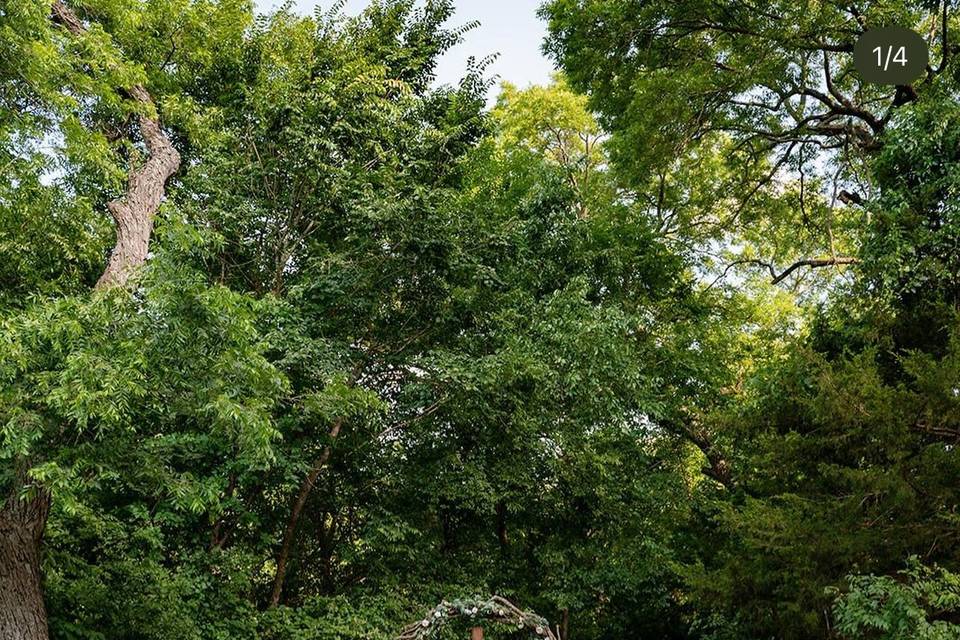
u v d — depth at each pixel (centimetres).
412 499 1343
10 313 686
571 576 1348
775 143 1653
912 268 974
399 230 1231
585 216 1836
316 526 1331
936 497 801
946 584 712
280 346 1106
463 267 1290
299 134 1249
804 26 1349
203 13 1499
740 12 1449
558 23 1506
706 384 1619
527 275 1440
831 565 846
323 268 1229
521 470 1340
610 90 1586
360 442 1282
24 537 712
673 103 1468
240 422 669
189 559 1009
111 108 1170
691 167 1806
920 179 1057
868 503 849
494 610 757
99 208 1323
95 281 1260
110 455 668
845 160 1592
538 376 1210
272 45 1585
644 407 1378
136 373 617
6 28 850
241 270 1320
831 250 1577
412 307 1325
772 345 1725
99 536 936
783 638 927
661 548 1373
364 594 1201
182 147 1509
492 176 1656
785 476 970
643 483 1462
